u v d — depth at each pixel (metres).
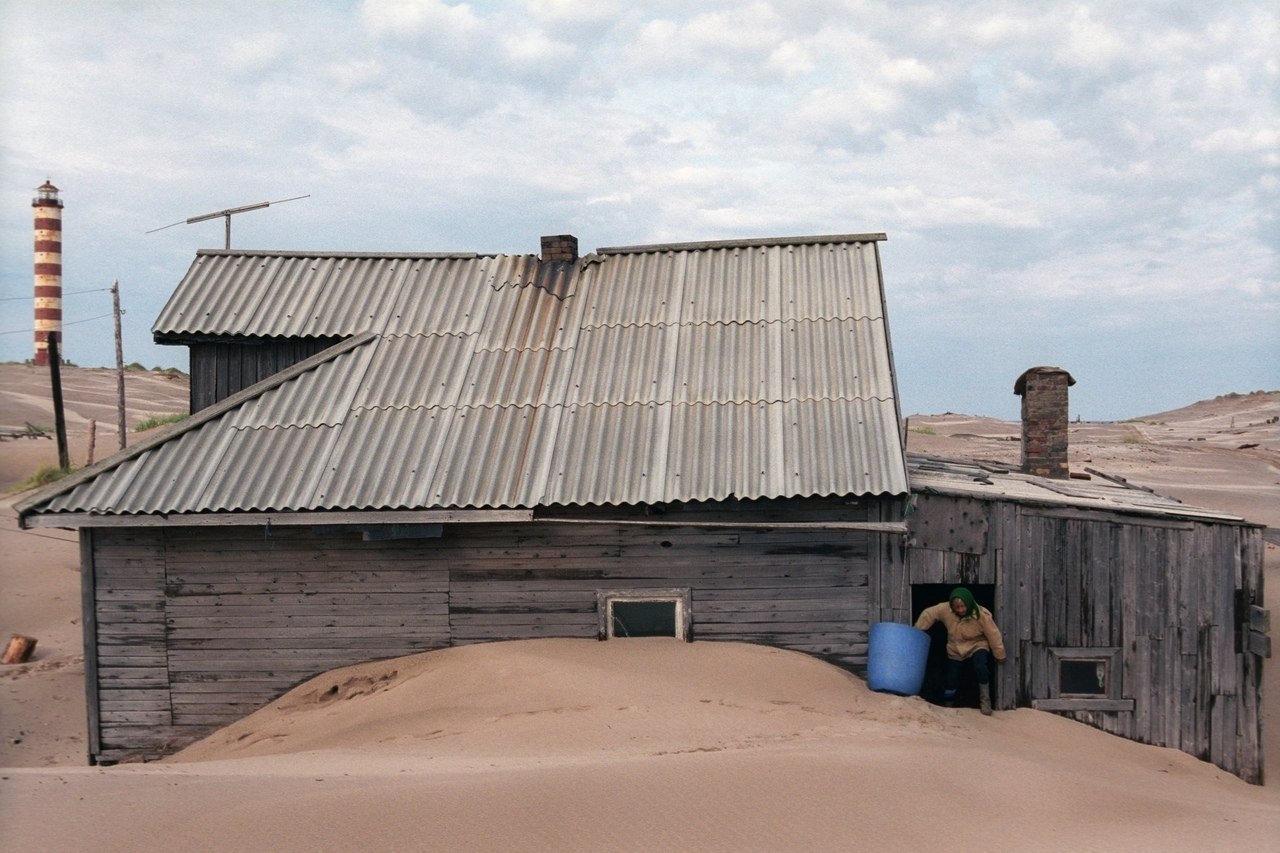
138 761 13.77
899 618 13.43
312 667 13.72
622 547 13.57
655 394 14.66
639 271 17.31
